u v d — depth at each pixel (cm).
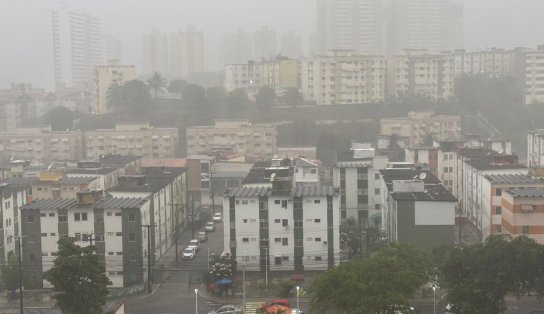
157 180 12631
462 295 7050
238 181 16400
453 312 7288
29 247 10094
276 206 10281
